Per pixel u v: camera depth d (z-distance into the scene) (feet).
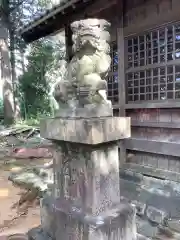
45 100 55.83
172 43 13.30
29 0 51.70
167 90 13.80
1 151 27.94
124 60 15.65
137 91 15.53
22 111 53.42
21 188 15.96
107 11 16.84
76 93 8.25
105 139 7.30
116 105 16.21
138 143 15.12
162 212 10.61
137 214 11.23
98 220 7.29
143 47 14.84
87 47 8.29
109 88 17.49
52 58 56.13
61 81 8.59
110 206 8.04
